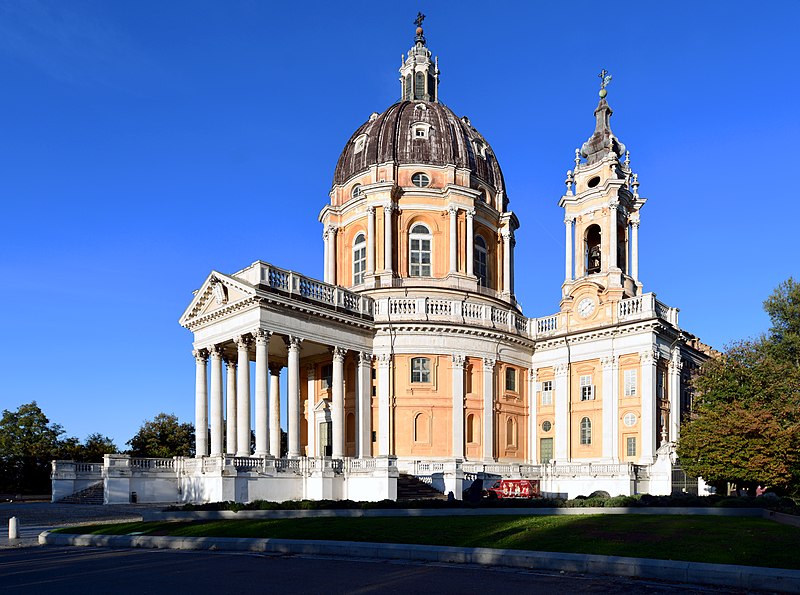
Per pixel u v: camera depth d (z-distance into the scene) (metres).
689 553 16.94
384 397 49.06
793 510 25.70
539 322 55.88
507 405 53.03
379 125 61.25
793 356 54.12
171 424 74.00
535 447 54.00
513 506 31.58
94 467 44.03
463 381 50.47
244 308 42.75
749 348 47.50
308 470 40.72
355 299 48.97
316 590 14.25
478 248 60.72
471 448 50.41
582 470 44.91
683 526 22.25
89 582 15.74
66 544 24.45
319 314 45.12
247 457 38.94
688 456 40.19
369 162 59.34
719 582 14.49
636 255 55.72
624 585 14.53
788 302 57.66
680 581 14.90
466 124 66.00
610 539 19.19
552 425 53.34
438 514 29.92
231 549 21.16
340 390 46.44
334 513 29.67
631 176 57.00
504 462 51.59
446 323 49.97
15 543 25.11
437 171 59.16
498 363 52.81
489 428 50.78
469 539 20.17
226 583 15.21
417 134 60.31
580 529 21.39
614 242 53.38
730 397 44.81
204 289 45.50
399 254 57.22
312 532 22.53
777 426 37.31
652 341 48.09
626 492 42.59
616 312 50.69
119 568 17.81
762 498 33.94
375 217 57.28
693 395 53.72
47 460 67.81
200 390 46.72
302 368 54.69
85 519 32.78
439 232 58.09
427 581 15.09
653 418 47.16
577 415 51.81
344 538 21.31
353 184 60.09
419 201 58.00
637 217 56.19
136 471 40.94
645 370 48.09
